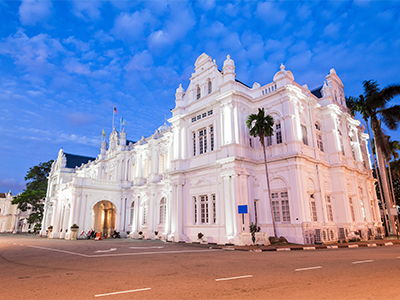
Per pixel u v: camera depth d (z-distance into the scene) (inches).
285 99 841.5
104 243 938.7
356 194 1011.9
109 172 1643.7
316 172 868.6
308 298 208.1
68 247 772.0
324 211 841.5
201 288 249.1
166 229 1096.8
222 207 833.5
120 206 1449.3
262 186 847.1
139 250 649.6
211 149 931.3
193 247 733.9
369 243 767.7
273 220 734.5
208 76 1010.7
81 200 1334.9
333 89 1151.6
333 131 990.4
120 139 1563.7
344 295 214.2
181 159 1007.6
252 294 223.8
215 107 929.5
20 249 724.7
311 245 686.5
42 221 2064.5
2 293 243.8
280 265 372.5
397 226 1188.5
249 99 900.6
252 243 721.6
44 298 226.1
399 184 1521.9
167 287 256.2
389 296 208.7
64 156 2162.9
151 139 1301.7
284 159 802.2
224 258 467.2
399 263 370.3
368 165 1336.1
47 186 2394.2
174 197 998.4
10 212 3139.8
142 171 1381.6
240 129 852.0
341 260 410.0
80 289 254.4
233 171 800.3
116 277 309.3
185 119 1050.1
